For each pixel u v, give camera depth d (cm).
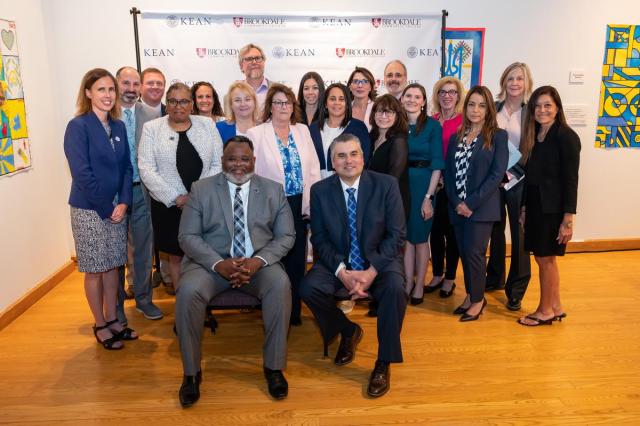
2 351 293
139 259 335
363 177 271
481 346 295
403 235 267
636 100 472
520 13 450
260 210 266
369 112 348
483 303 340
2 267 330
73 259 444
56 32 416
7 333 317
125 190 292
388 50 446
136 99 341
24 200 362
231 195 267
